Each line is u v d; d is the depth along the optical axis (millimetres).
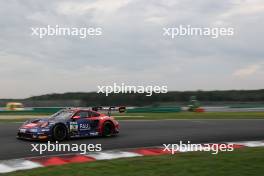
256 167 7605
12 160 8477
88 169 7398
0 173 7160
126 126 15812
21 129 11516
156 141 11688
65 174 6969
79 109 12180
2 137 12039
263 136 13258
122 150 9953
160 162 8078
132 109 28094
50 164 8141
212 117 22297
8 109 28844
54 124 11273
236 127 16047
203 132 14039
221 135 13297
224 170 7336
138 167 7578
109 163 7996
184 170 7309
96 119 12320
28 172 7176
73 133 11695
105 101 32094
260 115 25047
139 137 12523
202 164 7871
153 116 22938
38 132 11055
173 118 20938
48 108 27422
